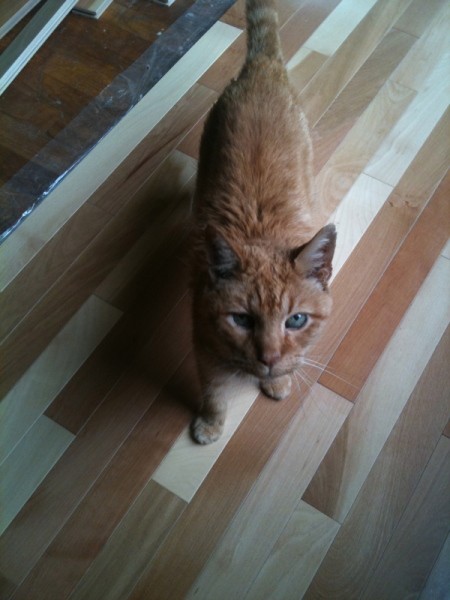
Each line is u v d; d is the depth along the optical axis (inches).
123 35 51.0
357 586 35.7
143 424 39.4
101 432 39.1
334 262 42.7
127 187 45.5
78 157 46.6
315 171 45.3
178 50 50.3
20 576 36.1
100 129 47.6
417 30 50.3
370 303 41.8
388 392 39.8
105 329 41.5
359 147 46.1
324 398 39.7
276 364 31.1
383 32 50.3
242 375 35.5
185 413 39.6
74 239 43.9
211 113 38.8
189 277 38.8
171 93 48.7
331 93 48.0
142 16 51.6
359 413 39.3
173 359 40.8
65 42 50.6
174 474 38.2
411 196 44.5
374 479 37.8
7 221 44.5
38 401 39.7
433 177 45.1
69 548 36.7
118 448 38.8
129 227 44.3
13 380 40.2
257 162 35.3
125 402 39.8
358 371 40.3
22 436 39.0
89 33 51.0
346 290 42.1
